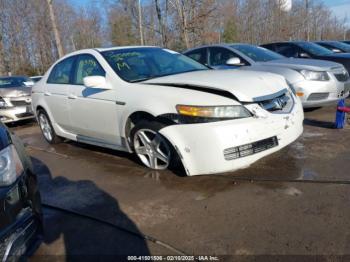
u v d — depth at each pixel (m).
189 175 3.57
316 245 2.52
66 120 5.12
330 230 2.68
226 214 3.01
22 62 34.94
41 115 5.88
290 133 3.72
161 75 4.29
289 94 3.99
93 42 40.06
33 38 35.38
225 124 3.33
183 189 3.55
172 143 3.53
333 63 6.49
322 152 4.38
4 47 33.41
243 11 34.38
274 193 3.32
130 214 3.16
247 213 3.00
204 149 3.37
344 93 6.34
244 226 2.82
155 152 3.90
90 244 2.76
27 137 6.79
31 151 5.58
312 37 41.47
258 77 3.87
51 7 17.14
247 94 3.45
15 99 8.07
